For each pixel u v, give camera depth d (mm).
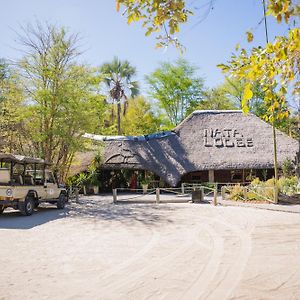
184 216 14602
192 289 5582
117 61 47812
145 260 7469
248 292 5410
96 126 23703
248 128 32438
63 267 6965
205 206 18562
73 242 9461
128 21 3379
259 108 39656
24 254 8102
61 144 22812
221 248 8562
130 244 9117
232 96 46750
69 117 21422
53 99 20891
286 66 2893
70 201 22172
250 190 20281
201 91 49281
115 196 21328
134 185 30281
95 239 9852
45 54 21500
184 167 28891
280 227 11500
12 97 21281
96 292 5500
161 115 48812
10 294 5438
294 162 24594
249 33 2875
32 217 14867
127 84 48438
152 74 48562
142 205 19562
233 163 29062
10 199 14500
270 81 3184
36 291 5570
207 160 29406
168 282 5949
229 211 16094
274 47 2730
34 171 17656
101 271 6668
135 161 29547
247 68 2893
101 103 22797
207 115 33875
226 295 5285
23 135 22891
